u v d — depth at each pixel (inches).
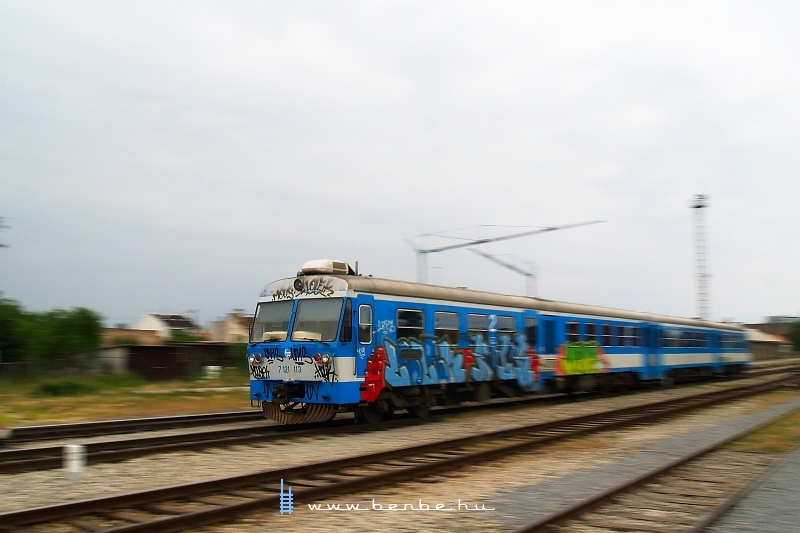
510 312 839.7
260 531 279.3
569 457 469.1
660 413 726.5
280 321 642.8
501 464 436.8
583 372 998.4
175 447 478.9
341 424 684.7
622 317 1141.1
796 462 446.3
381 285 646.5
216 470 413.4
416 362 676.1
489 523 291.9
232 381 1421.0
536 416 753.0
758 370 2249.0
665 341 1295.5
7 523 269.4
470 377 751.7
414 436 578.2
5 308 1375.5
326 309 614.2
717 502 330.0
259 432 624.7
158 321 3361.2
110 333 2484.0
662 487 365.4
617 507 319.9
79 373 1417.3
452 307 736.3
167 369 1460.4
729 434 593.0
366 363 617.0
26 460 418.3
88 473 398.0
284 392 613.0
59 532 271.0
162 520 268.2
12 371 1311.5
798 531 277.9
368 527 286.4
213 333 3289.9
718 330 1599.4
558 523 285.7
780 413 782.5
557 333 943.7
